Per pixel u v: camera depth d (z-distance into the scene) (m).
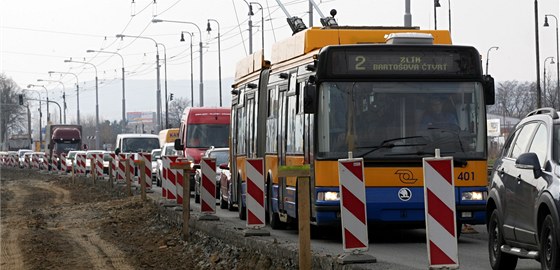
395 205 23.69
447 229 15.72
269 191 30.62
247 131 33.97
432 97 24.11
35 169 119.56
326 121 24.02
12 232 36.00
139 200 45.75
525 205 16.98
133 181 62.16
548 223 15.81
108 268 24.84
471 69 24.25
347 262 17.45
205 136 58.03
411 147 23.89
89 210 45.06
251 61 34.69
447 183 15.73
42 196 62.56
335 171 23.86
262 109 31.97
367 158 23.81
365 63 24.19
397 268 16.66
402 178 23.80
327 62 24.14
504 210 18.17
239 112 36.16
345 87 24.09
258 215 23.97
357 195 17.53
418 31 26.48
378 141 23.91
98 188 64.06
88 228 37.00
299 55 26.78
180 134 62.56
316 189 24.00
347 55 24.19
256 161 24.00
